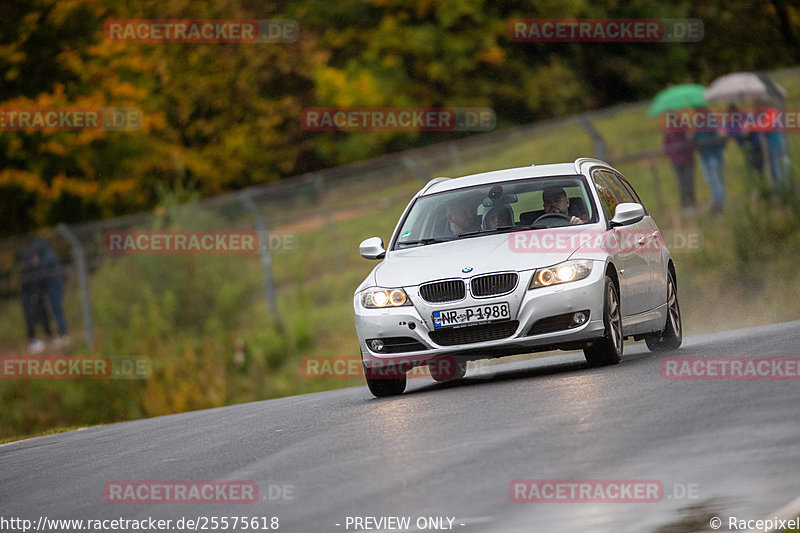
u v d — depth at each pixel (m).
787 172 72.38
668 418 22.89
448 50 129.75
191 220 82.00
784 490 16.66
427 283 33.31
